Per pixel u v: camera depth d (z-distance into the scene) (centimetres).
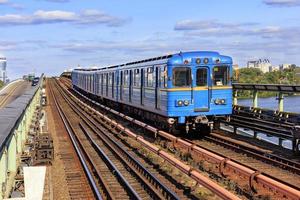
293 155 1683
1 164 830
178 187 1294
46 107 4594
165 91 2089
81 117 3484
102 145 2131
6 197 907
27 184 861
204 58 2067
